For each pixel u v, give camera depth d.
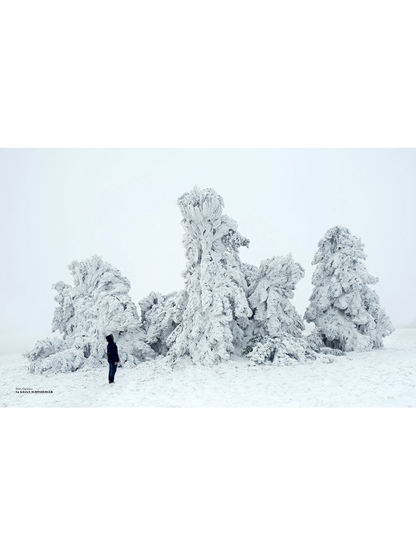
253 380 9.27
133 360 12.68
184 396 7.98
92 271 15.02
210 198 12.79
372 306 15.51
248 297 13.55
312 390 8.02
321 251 16.03
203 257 12.90
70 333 15.17
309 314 15.60
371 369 10.20
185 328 12.45
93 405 7.64
